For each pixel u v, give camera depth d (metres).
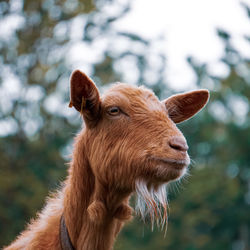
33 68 25.20
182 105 6.16
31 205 20.88
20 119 24.14
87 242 5.30
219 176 32.78
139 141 5.11
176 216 30.38
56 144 24.06
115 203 5.34
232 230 33.25
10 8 24.08
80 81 5.21
